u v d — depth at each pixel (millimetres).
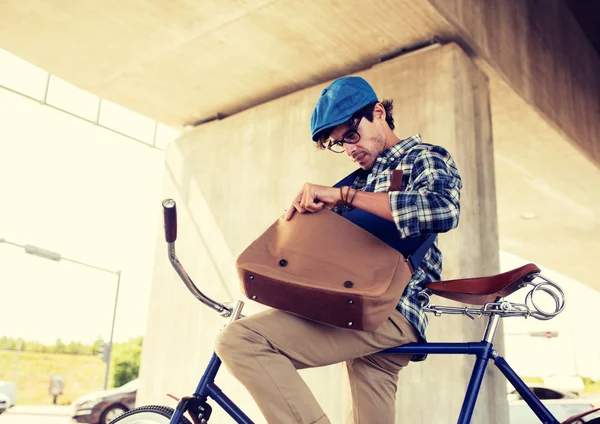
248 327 1129
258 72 4094
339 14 3391
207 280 4246
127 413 1410
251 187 4230
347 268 1122
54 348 48438
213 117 4750
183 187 4664
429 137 3391
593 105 5609
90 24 3705
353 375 1396
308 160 3977
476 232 3258
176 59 4016
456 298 1286
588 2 5250
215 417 3793
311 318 1123
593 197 6184
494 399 2965
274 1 3314
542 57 4547
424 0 3174
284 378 1110
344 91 1323
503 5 4039
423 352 1256
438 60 3490
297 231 1202
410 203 1134
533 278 1206
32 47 4008
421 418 2982
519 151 5070
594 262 8703
